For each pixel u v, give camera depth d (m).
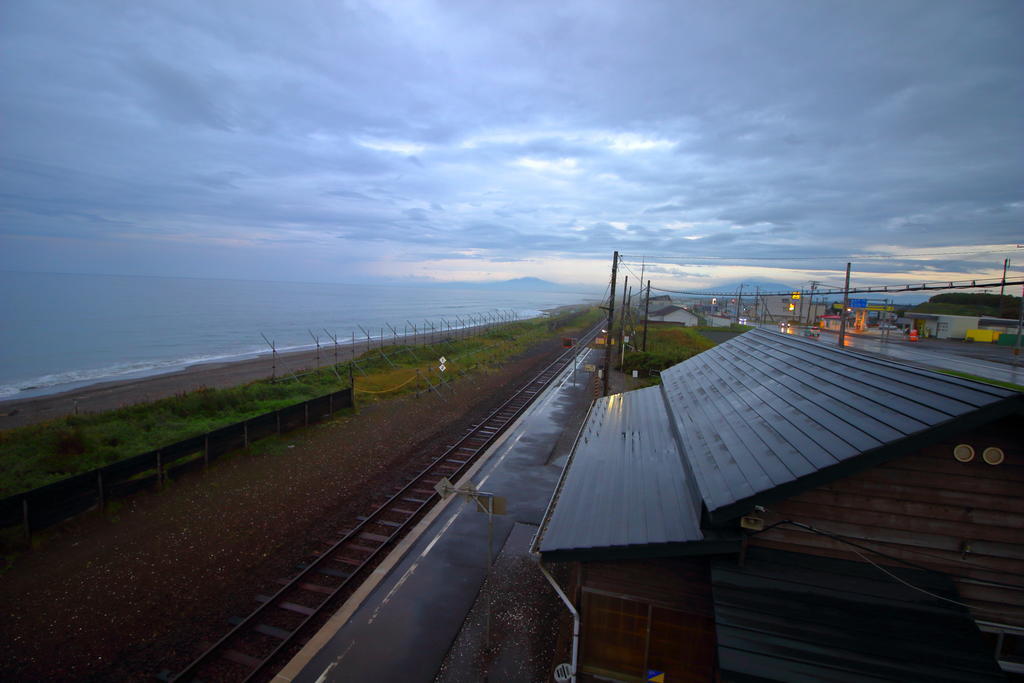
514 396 27.75
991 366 35.16
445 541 11.74
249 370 40.66
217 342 62.91
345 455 17.61
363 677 7.61
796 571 5.83
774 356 11.51
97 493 12.35
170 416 20.52
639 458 10.01
